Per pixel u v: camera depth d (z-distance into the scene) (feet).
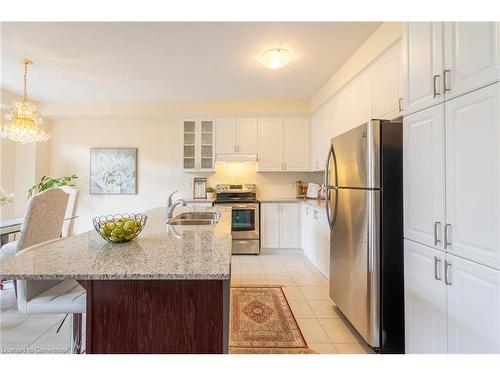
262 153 15.39
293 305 8.96
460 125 3.91
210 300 3.75
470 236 3.74
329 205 8.56
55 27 7.85
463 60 3.85
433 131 4.48
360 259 6.69
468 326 3.79
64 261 3.79
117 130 16.28
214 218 8.07
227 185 16.06
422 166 4.77
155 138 16.34
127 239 4.87
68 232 10.44
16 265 3.61
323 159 13.26
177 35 8.34
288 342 6.91
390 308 6.27
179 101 15.01
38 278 3.30
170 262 3.75
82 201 16.14
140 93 13.80
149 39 8.57
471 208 3.73
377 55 7.95
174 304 3.74
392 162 6.31
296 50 9.29
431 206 4.53
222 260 3.84
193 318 3.74
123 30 8.03
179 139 16.29
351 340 7.01
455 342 4.02
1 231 8.81
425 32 4.68
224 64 10.46
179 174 16.39
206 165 15.44
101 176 16.15
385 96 7.73
